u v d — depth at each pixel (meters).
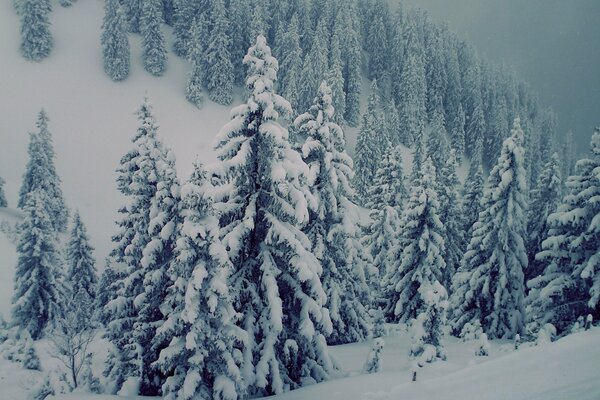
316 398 13.45
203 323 13.33
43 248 33.22
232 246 14.45
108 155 67.81
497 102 111.38
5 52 75.94
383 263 32.28
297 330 16.39
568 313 22.09
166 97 77.94
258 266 15.85
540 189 35.09
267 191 15.59
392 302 31.55
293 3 95.94
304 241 15.78
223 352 13.62
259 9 84.44
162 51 81.50
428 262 27.41
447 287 35.88
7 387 19.92
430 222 27.77
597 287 20.38
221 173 14.35
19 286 32.28
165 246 16.53
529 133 99.69
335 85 74.06
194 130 74.19
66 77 75.81
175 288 13.77
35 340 32.03
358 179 65.44
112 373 17.14
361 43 104.06
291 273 16.28
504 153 27.36
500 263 26.50
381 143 71.12
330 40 90.69
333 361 17.53
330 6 99.25
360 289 24.45
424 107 90.06
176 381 13.26
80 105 72.69
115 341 17.66
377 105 77.69
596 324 20.50
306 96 74.00
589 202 21.45
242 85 85.38
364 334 25.06
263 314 15.30
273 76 15.41
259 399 14.14
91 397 14.51
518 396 8.10
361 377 14.98
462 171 91.62
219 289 13.30
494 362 10.66
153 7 80.81
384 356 21.34
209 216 13.89
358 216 22.64
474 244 27.88
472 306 27.94
